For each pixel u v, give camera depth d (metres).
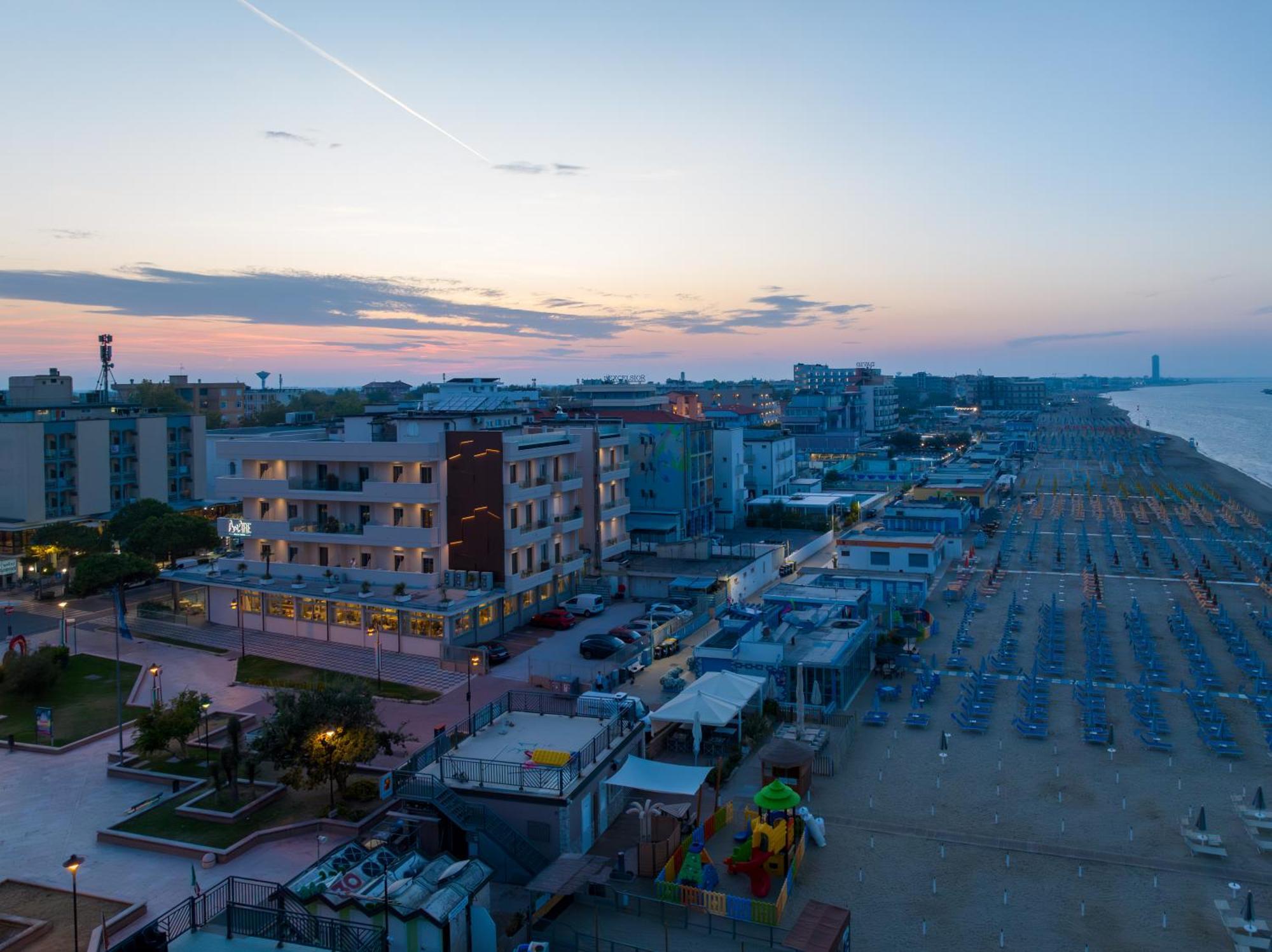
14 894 32.69
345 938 26.36
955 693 56.44
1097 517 143.38
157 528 84.81
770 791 33.53
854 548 98.88
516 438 69.94
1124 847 35.56
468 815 33.59
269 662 63.31
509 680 58.28
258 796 39.97
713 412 182.88
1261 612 77.75
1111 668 60.47
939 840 36.41
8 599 84.94
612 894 31.95
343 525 70.31
